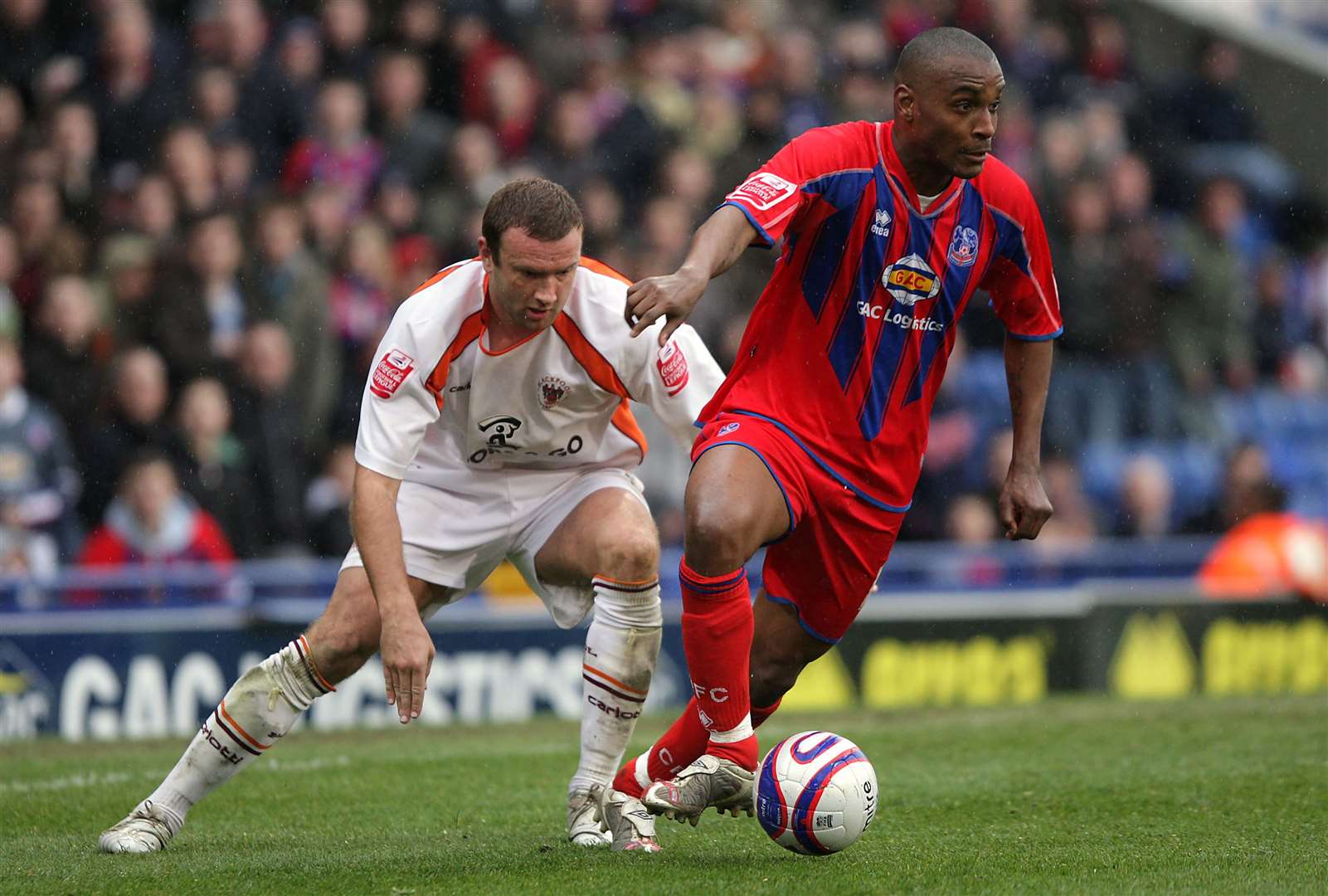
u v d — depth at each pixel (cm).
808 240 1477
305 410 3741
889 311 1483
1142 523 4553
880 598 3747
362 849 1578
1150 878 1331
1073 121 5231
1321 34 6012
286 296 3759
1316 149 5975
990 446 4378
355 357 3859
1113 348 4831
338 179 4088
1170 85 5572
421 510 1609
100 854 1556
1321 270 5653
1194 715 3155
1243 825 1708
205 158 3834
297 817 1869
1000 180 1509
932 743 2641
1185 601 4050
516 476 1620
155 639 3105
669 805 1395
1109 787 2056
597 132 4494
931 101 1423
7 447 3316
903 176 1466
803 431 1474
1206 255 5178
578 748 2619
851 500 1507
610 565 1527
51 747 2753
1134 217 5091
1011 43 5284
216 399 3497
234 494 3509
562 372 1547
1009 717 3184
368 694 3192
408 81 4241
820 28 5159
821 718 3183
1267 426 5103
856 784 1410
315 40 4212
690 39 4900
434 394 1492
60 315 3512
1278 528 4228
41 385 3484
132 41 3925
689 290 1330
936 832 1669
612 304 1542
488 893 1262
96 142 3841
